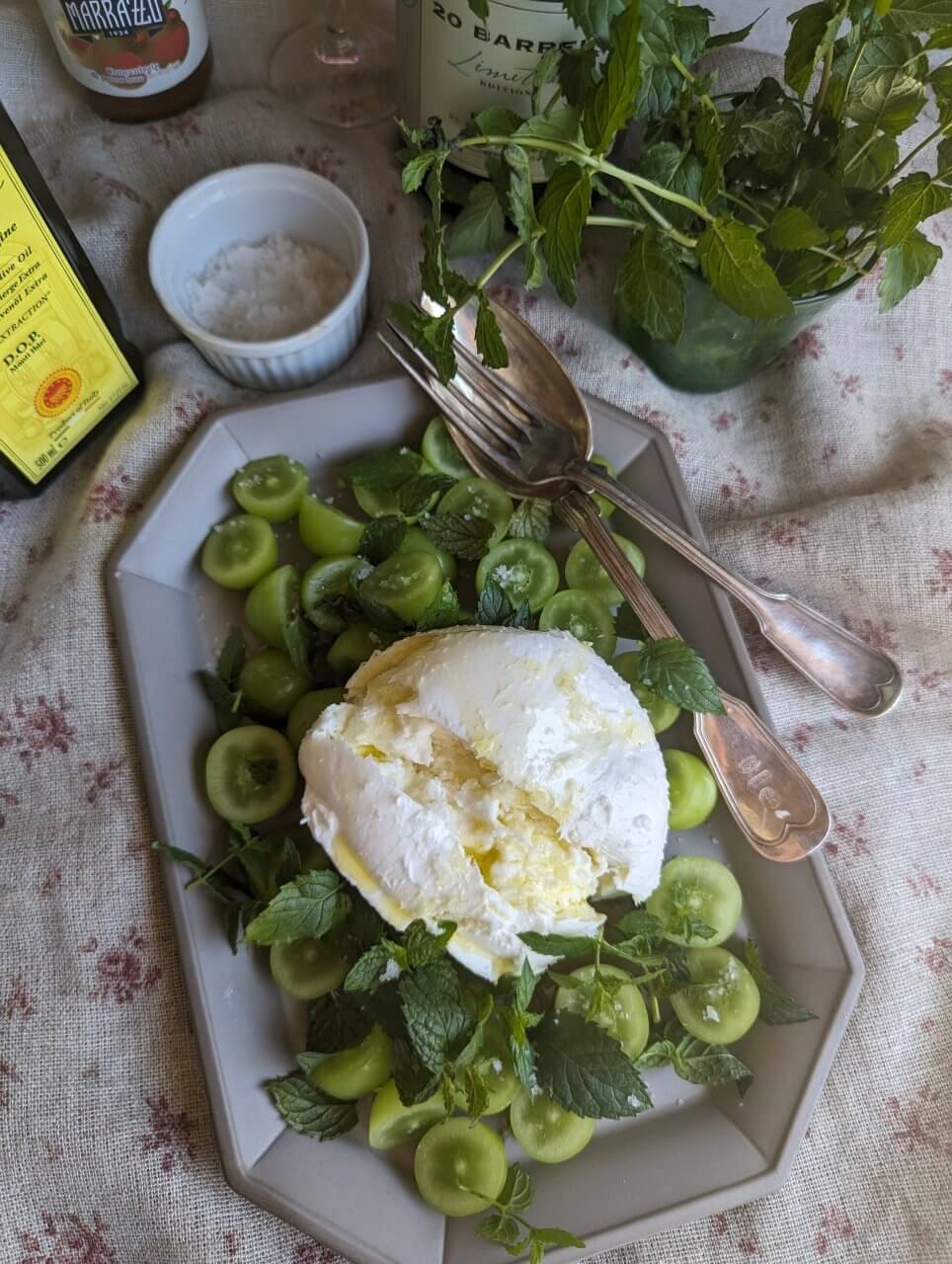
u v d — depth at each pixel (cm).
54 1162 28
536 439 34
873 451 38
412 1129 28
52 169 38
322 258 37
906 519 36
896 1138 31
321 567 33
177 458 33
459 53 31
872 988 32
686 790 31
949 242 40
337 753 28
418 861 27
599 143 24
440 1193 27
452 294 27
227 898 29
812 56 27
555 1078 27
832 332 39
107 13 33
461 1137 28
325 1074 28
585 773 27
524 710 27
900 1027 32
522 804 28
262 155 39
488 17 29
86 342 32
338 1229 26
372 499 34
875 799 34
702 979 30
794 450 38
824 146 29
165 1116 29
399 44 34
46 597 33
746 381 39
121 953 30
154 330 38
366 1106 29
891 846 34
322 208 36
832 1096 31
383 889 27
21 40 37
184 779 31
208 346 33
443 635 29
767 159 29
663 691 29
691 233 30
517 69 31
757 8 40
